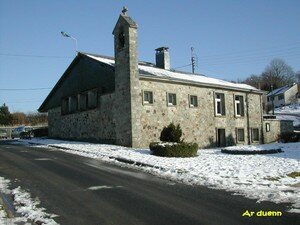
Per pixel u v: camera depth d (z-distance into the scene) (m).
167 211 7.94
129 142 23.23
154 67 30.38
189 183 11.09
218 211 7.88
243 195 9.35
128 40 23.70
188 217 7.46
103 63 26.56
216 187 10.41
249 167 13.73
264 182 10.82
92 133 27.44
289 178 11.39
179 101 26.62
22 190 10.17
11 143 28.83
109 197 9.31
